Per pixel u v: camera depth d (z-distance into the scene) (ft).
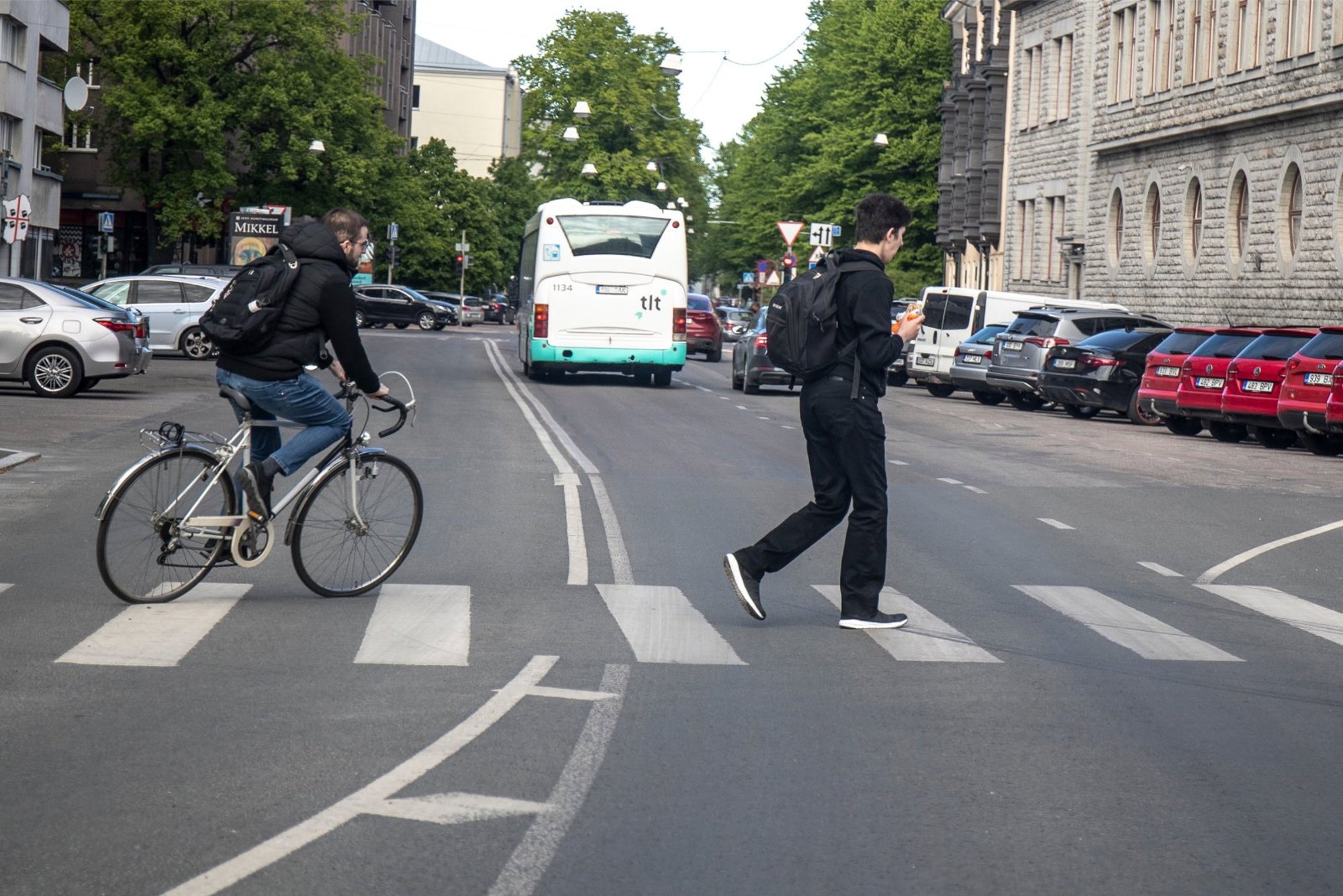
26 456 53.88
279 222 191.52
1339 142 115.85
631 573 35.68
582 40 281.54
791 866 16.74
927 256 235.40
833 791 19.54
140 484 30.04
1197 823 18.65
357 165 217.15
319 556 31.55
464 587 33.24
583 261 113.70
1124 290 155.94
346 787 19.11
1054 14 175.11
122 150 212.23
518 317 135.95
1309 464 71.56
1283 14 123.65
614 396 103.86
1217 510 51.34
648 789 19.43
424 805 18.48
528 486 51.13
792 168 267.39
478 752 20.77
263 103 209.15
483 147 449.48
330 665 25.76
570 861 16.70
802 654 27.73
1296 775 20.86
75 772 19.44
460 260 293.64
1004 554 40.40
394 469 32.63
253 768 19.79
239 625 28.78
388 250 249.75
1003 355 111.14
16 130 175.11
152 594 30.50
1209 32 137.80
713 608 31.91
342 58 219.00
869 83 229.66
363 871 16.20
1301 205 121.60
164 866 16.19
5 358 82.02
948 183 218.18
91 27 204.85
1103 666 27.37
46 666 25.14
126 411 75.20
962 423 91.91
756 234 276.21
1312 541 44.57
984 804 19.15
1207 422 90.94
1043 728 22.91
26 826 17.35
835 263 29.73
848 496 30.19
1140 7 152.25
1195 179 140.67
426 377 117.80
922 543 41.81
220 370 30.78
